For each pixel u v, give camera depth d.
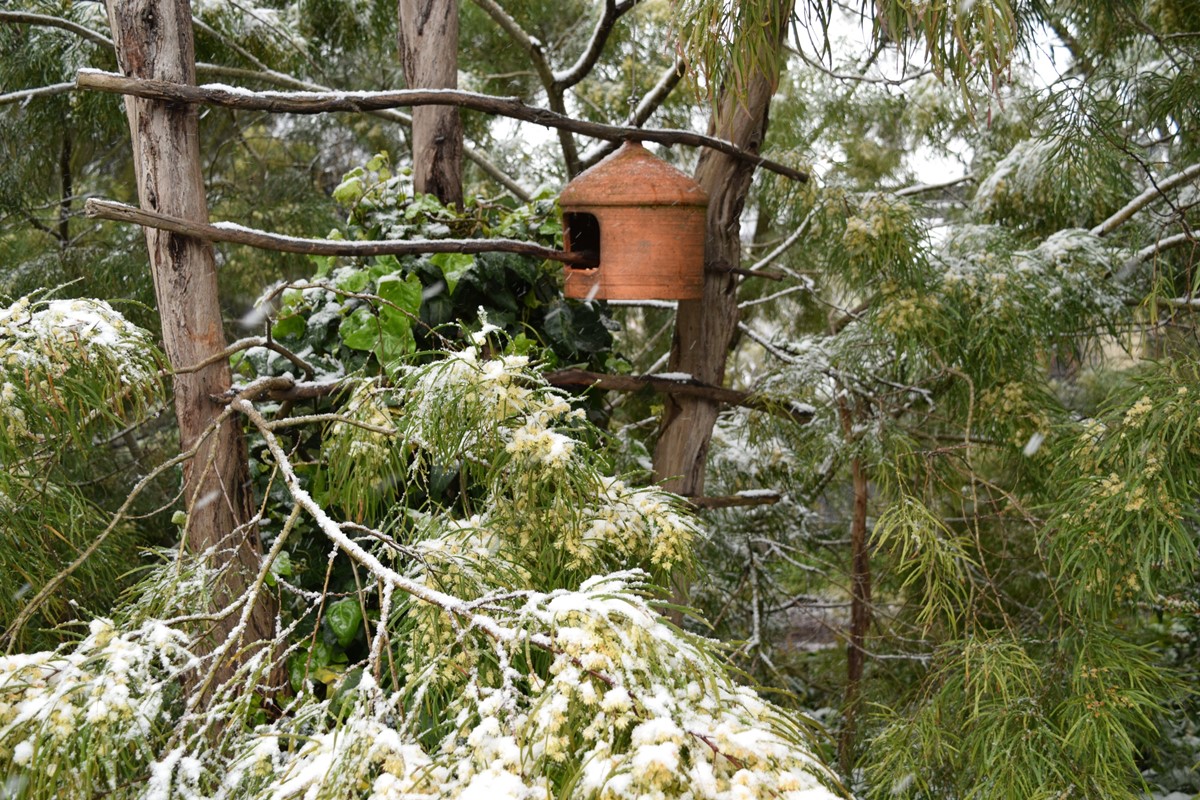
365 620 1.46
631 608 1.13
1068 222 3.23
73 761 1.15
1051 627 2.33
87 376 1.55
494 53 4.25
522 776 1.03
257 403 2.09
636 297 2.12
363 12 3.57
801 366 2.71
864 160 4.15
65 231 3.77
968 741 2.11
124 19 1.81
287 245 1.92
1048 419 2.47
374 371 2.05
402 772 1.06
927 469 2.52
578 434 2.07
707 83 1.74
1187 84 2.57
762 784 0.97
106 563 2.10
